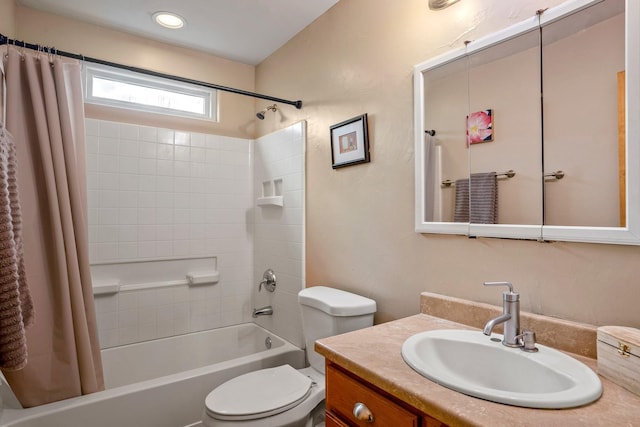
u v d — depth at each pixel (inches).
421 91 58.2
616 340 31.9
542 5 43.8
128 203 92.1
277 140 98.1
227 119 108.6
